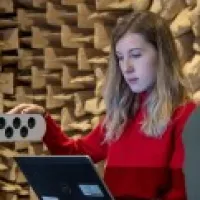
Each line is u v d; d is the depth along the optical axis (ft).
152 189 6.85
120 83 7.52
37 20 13.67
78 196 5.70
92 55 12.85
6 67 13.94
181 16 11.23
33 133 6.91
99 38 12.50
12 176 13.53
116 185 7.10
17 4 13.94
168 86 7.00
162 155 6.82
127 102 7.43
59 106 13.21
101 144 7.98
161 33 7.14
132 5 12.16
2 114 6.64
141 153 6.99
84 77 12.95
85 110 12.79
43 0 13.48
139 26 7.11
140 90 7.15
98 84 12.42
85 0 12.95
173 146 6.79
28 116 6.87
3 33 13.92
